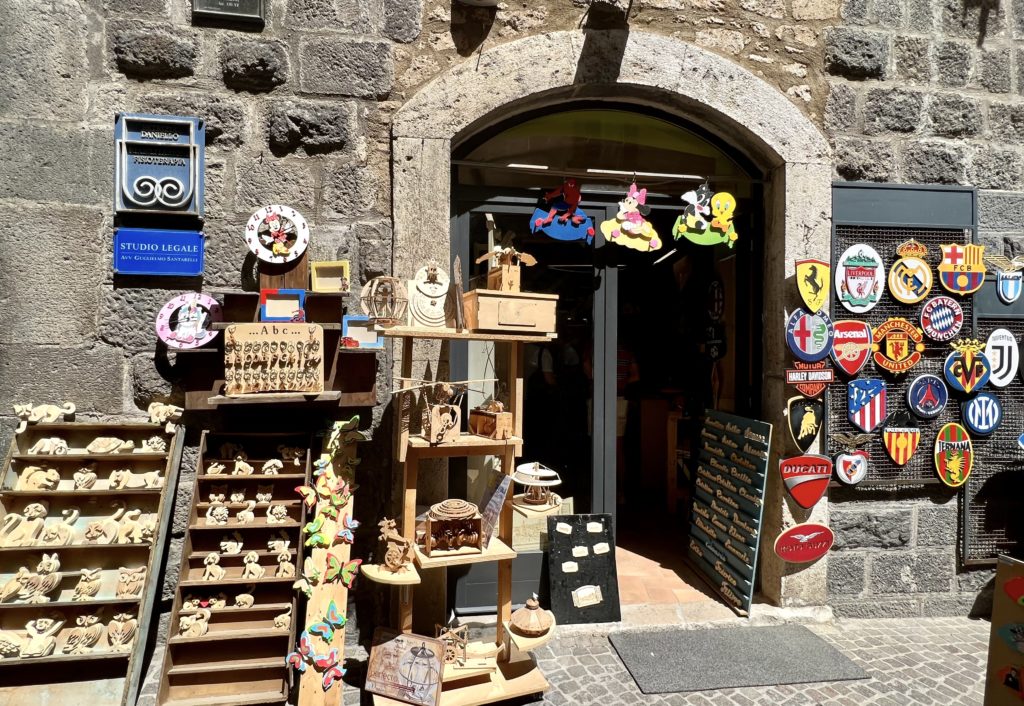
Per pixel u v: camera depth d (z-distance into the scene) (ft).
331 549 8.71
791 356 11.00
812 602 11.10
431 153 9.95
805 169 11.09
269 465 9.03
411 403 9.08
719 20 10.93
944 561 11.56
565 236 11.15
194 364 9.28
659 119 11.59
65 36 9.10
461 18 10.12
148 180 9.18
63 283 9.14
